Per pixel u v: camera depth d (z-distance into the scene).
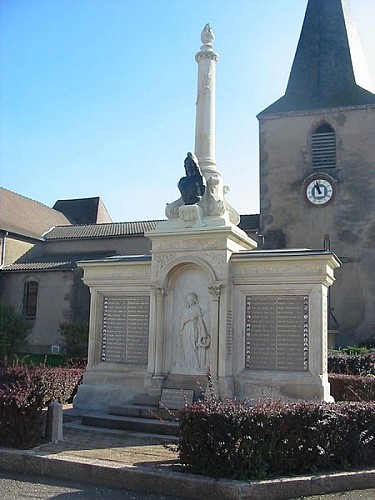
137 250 38.78
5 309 29.22
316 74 35.38
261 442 8.10
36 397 9.80
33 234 40.41
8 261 38.16
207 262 12.89
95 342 14.34
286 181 33.62
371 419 8.90
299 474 8.16
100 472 8.38
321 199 32.72
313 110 33.66
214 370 12.50
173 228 13.34
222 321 12.62
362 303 31.08
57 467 8.68
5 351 27.91
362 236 31.83
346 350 26.12
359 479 8.21
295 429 8.37
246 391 12.51
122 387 13.74
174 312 13.38
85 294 34.88
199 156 14.47
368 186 32.28
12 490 7.98
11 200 43.47
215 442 8.01
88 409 13.75
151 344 13.27
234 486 7.57
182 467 8.35
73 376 15.60
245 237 13.75
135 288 14.09
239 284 12.95
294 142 33.94
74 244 40.62
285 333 12.58
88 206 52.34
